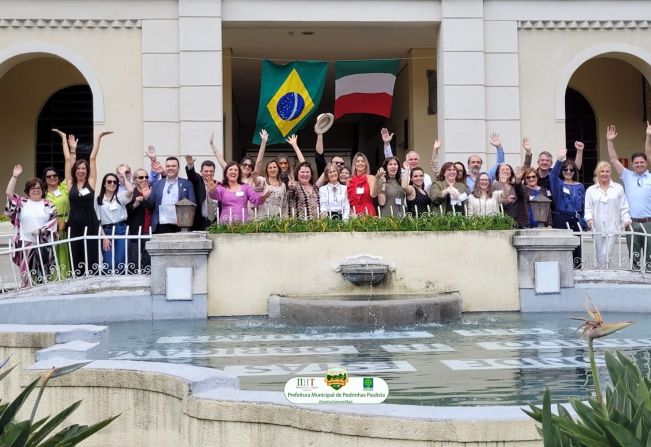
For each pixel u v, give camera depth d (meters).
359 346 7.46
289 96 14.95
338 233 9.87
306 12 14.83
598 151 18.58
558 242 9.89
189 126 14.41
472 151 14.79
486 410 3.80
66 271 9.78
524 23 15.17
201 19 14.48
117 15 14.54
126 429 4.87
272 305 9.44
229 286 9.77
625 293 9.80
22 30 14.51
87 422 4.96
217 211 10.56
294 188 10.88
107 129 14.56
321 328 8.73
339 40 17.03
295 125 15.02
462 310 9.84
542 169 11.07
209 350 7.31
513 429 3.61
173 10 14.61
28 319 8.71
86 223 10.10
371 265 9.68
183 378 4.58
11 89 17.98
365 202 10.73
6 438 2.85
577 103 18.77
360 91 15.20
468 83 14.83
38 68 18.00
